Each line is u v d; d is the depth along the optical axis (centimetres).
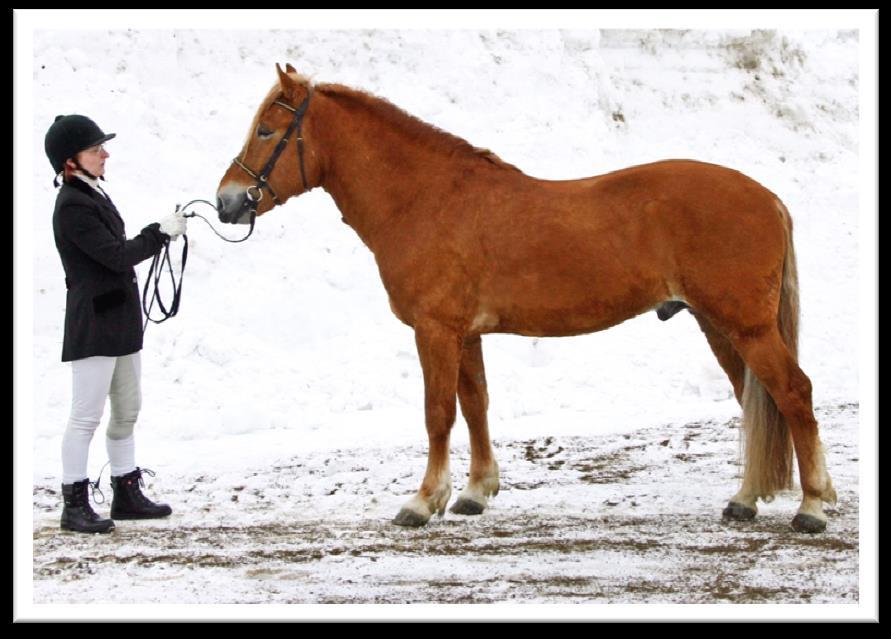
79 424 832
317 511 883
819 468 786
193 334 1338
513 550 766
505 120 1833
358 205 860
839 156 2136
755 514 827
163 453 1098
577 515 853
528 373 1390
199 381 1282
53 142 831
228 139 1655
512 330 823
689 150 2030
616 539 786
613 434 1163
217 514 880
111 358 838
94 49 1659
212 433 1181
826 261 1806
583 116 1917
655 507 872
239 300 1442
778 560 732
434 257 814
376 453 1080
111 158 1553
